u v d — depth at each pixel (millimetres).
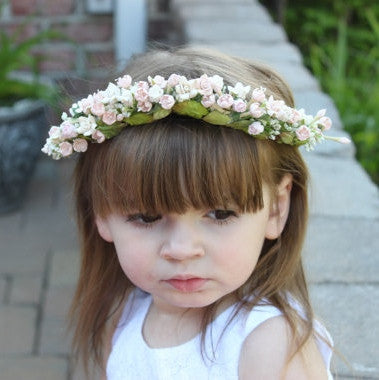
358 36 5090
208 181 1088
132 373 1350
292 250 1299
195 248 1124
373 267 2008
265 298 1251
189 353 1272
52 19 3939
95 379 1763
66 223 3184
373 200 2385
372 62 4742
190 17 3877
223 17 3918
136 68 1274
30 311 2559
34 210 3287
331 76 4477
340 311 1798
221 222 1133
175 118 1111
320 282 1926
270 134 1130
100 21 3961
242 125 1101
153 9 4125
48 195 3422
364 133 3713
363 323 1751
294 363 1166
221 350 1226
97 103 1116
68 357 2311
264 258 1292
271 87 1259
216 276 1148
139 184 1104
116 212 1170
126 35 3777
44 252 2951
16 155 3148
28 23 3918
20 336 2422
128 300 1456
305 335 1188
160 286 1176
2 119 3043
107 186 1157
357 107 3971
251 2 4227
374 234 2172
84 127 1138
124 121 1119
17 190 3246
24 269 2828
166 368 1286
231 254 1139
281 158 1194
